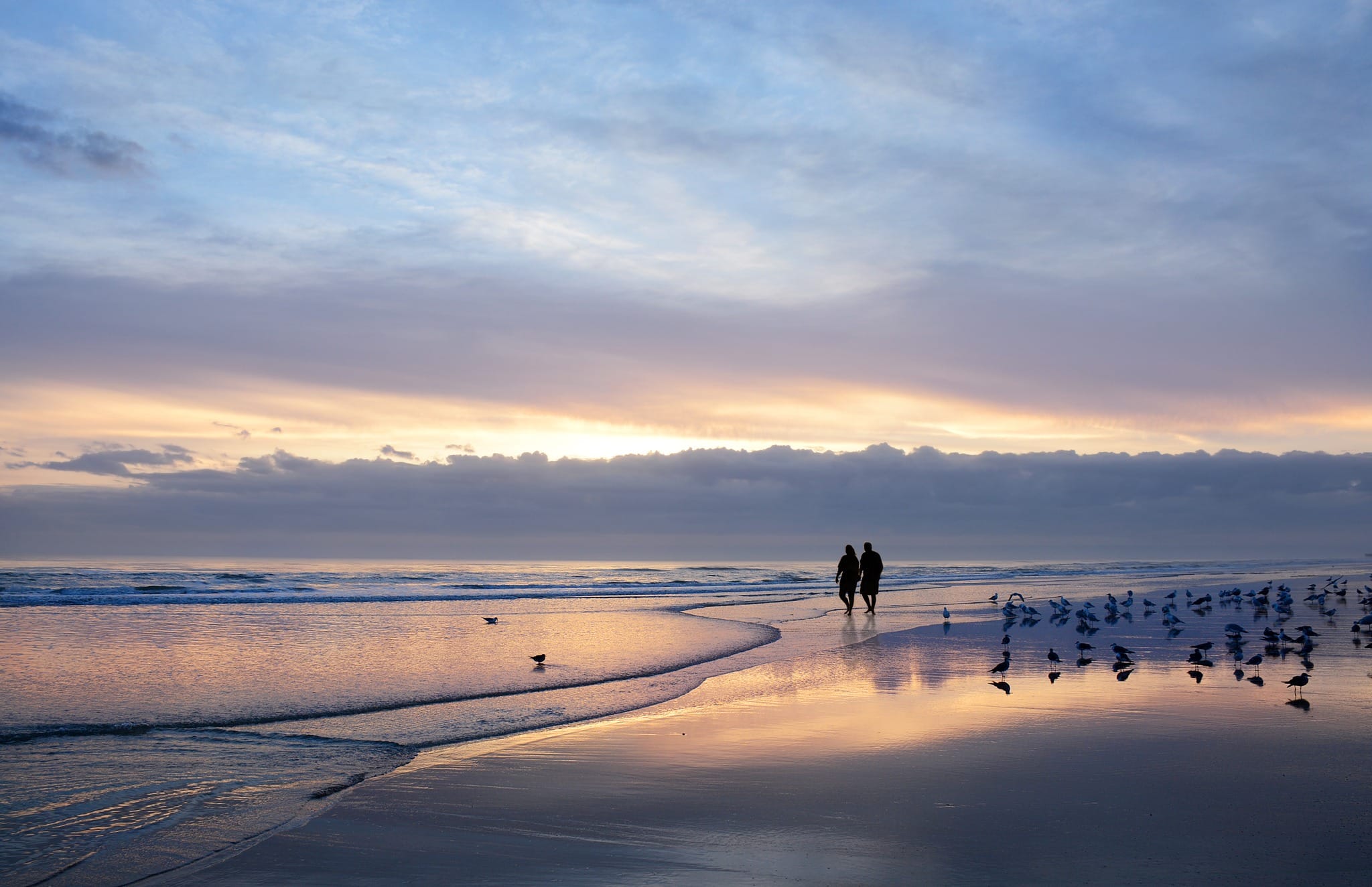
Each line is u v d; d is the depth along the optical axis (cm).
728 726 905
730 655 1534
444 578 5262
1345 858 497
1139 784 657
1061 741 809
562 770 730
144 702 1027
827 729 879
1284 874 472
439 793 668
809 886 469
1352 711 948
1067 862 494
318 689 1139
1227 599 2791
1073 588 4244
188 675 1239
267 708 1002
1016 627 2073
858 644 1681
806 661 1426
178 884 489
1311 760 728
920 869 490
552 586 4403
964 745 798
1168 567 8612
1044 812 592
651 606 2884
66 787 676
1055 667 1332
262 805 639
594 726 917
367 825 592
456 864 517
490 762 762
